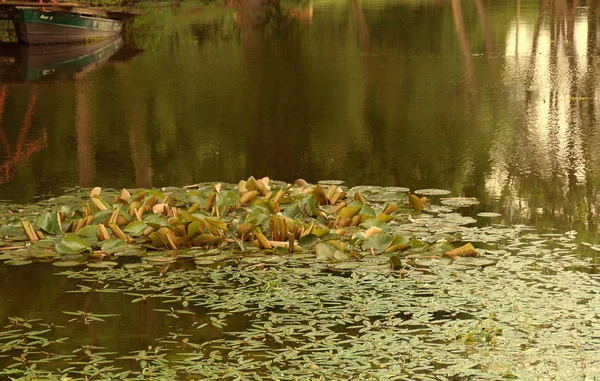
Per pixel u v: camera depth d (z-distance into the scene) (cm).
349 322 621
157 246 805
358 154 1221
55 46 2636
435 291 680
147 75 2058
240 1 4000
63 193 1027
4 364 566
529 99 1658
